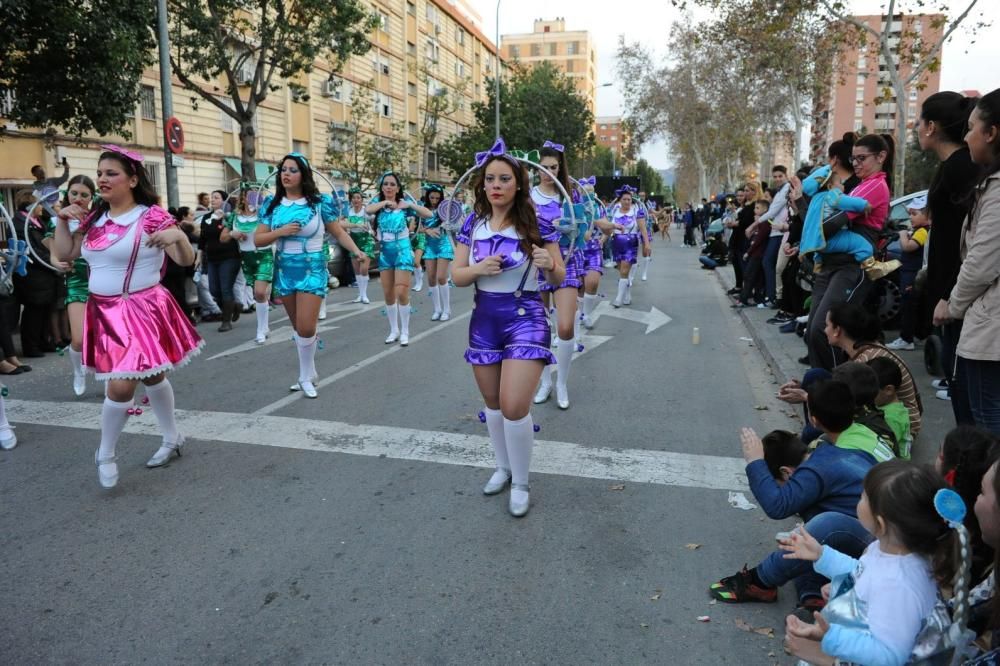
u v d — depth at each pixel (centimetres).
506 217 417
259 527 405
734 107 3788
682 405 645
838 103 7375
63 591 340
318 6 1855
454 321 1095
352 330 1027
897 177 1745
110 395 447
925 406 584
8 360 780
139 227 451
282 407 634
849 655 215
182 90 2488
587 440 549
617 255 1257
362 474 482
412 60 4294
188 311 1088
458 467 494
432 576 354
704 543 388
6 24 1123
